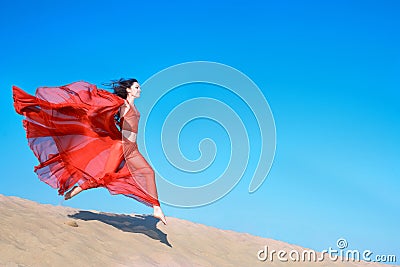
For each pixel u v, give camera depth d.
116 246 8.04
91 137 8.65
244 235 11.31
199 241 9.82
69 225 8.26
